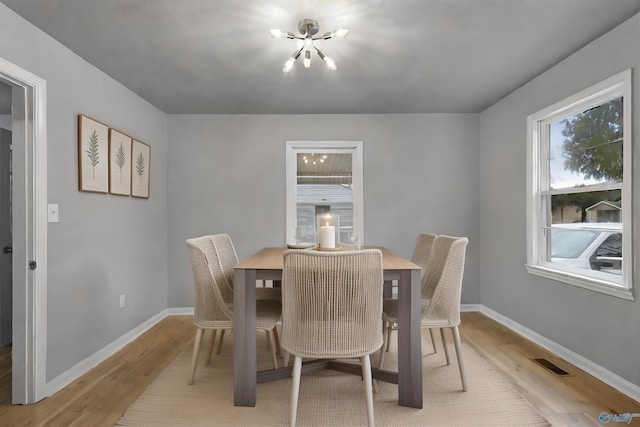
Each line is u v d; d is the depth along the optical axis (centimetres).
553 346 265
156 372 237
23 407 192
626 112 202
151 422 177
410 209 384
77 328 233
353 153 391
